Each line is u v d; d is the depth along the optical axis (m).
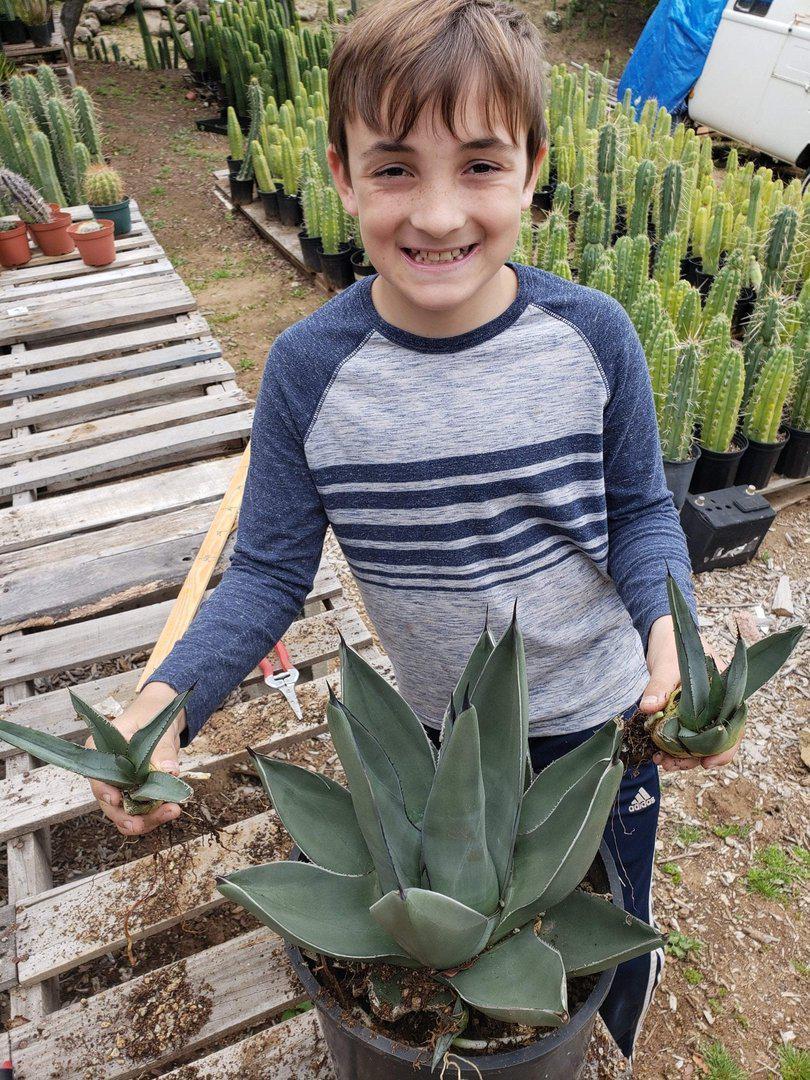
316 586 2.48
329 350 1.09
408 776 0.99
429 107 0.85
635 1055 1.98
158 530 2.68
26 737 0.86
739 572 3.40
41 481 2.94
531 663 1.28
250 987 1.45
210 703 1.06
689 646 0.89
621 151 5.32
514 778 0.87
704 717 0.92
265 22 8.88
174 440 3.09
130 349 3.75
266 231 6.51
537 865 0.88
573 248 5.56
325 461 1.13
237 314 5.60
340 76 0.90
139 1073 1.38
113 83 10.07
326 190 5.26
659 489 1.22
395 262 0.97
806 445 3.58
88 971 1.97
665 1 8.33
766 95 7.58
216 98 9.72
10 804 1.89
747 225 4.82
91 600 2.44
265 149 6.66
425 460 1.10
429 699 1.38
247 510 1.19
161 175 7.88
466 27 0.83
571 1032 0.88
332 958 0.95
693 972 2.12
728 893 2.29
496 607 1.20
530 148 1.00
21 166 5.64
